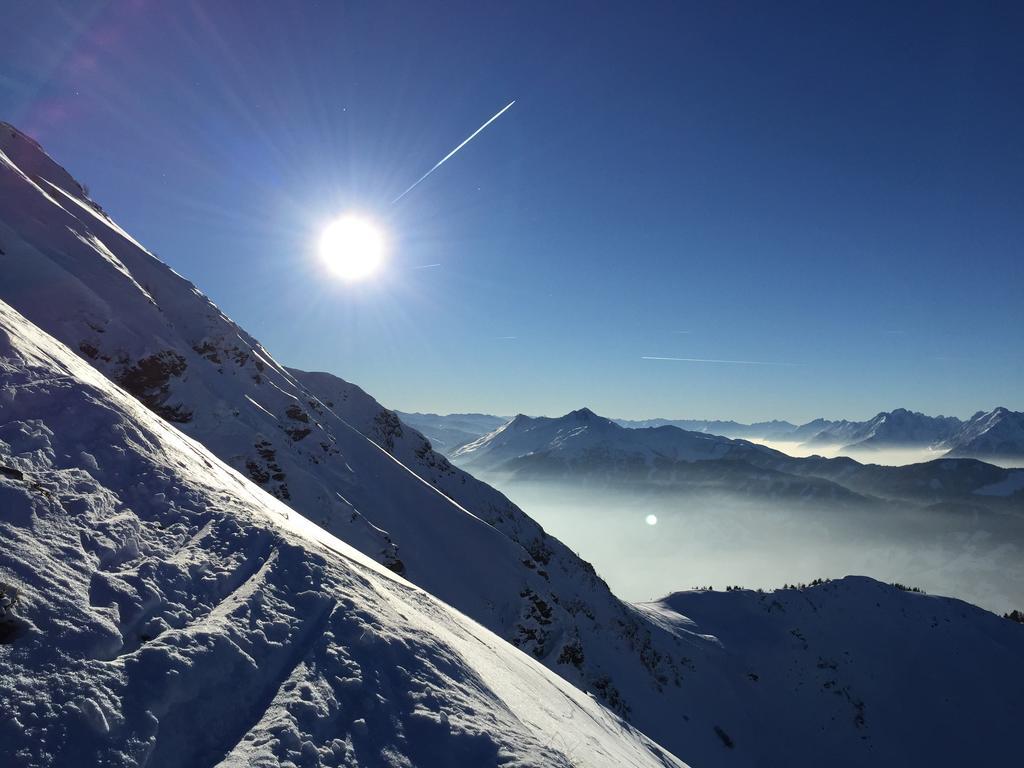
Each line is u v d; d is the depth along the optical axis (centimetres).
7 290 4031
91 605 690
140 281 6166
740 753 7656
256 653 759
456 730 780
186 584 839
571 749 976
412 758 698
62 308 4322
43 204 5353
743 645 11194
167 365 4894
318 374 10319
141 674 623
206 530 1023
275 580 950
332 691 743
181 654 674
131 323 4872
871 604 12888
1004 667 11094
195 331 6275
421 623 1155
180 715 615
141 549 873
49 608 642
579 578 9700
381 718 740
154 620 727
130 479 1064
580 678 5962
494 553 6950
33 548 718
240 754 596
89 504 893
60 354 1561
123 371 4425
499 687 1100
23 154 6919
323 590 987
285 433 5909
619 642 8219
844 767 8512
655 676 8138
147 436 1263
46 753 500
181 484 1147
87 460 1025
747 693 9638
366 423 9862
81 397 1180
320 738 657
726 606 12794
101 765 517
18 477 851
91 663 604
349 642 870
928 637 11825
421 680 874
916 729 9675
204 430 4759
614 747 1455
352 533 4831
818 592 13425
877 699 10288
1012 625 12850
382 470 7075
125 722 565
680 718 7350
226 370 6044
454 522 7050
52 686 557
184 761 577
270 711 675
